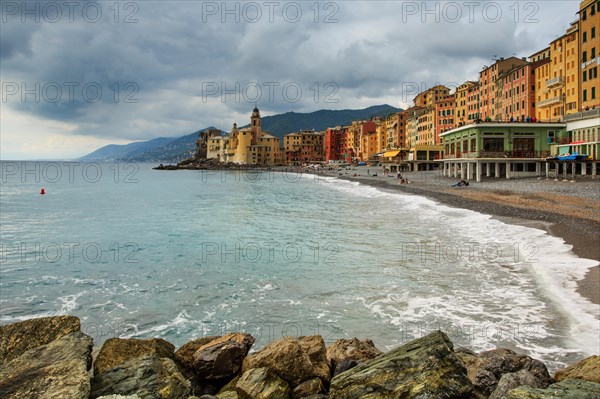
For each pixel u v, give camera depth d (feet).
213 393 27.94
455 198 167.53
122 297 59.52
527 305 48.60
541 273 58.75
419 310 49.11
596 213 104.12
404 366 22.07
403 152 422.00
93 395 21.59
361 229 110.11
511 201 141.79
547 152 213.46
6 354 27.32
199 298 58.08
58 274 72.49
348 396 21.47
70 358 24.11
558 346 38.01
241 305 54.49
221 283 64.69
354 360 29.91
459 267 66.69
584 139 196.13
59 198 245.04
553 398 19.04
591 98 206.90
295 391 25.36
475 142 221.25
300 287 60.75
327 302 53.72
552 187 163.63
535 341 39.22
